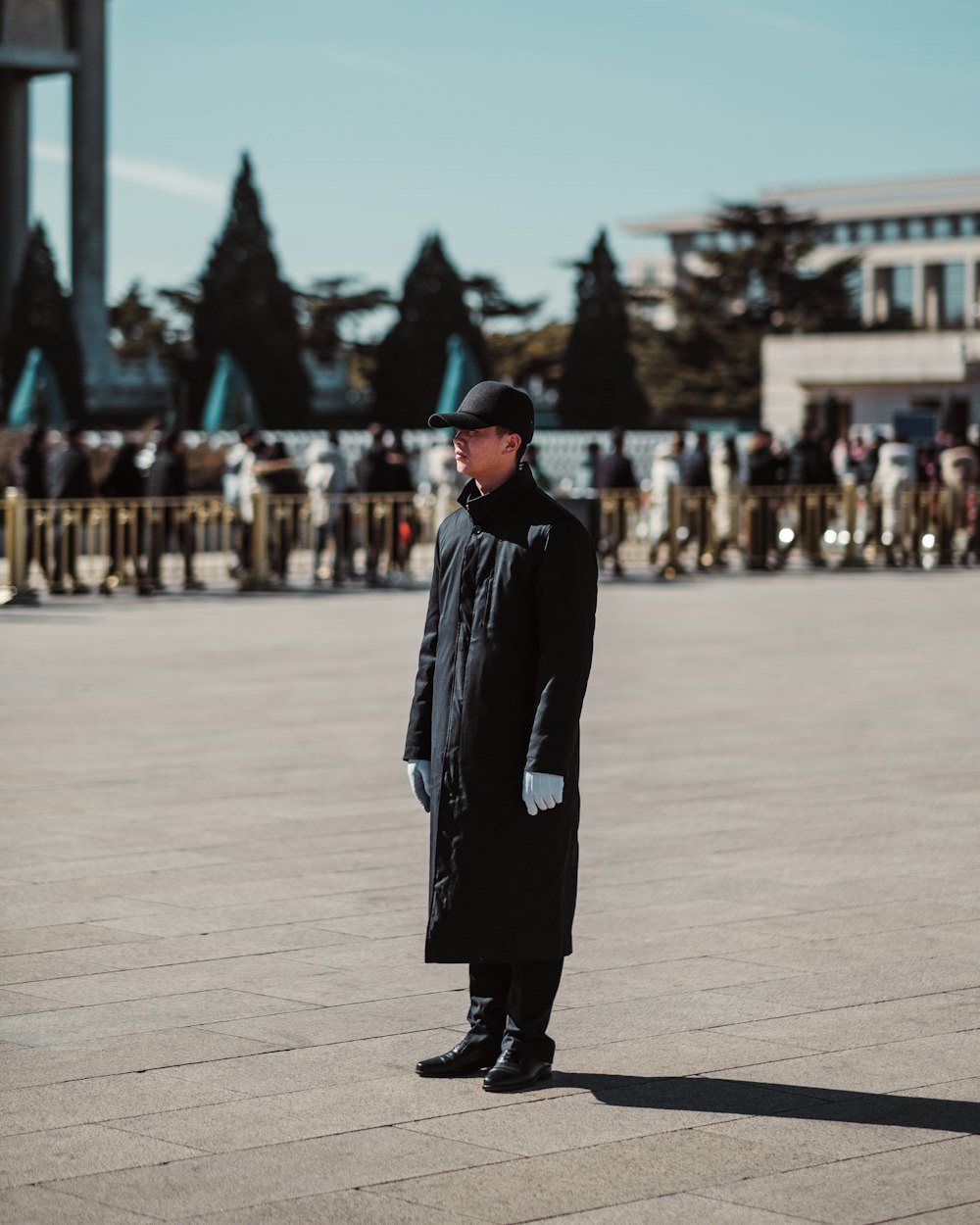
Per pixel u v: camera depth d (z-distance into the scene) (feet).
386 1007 21.62
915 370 252.42
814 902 26.76
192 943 24.49
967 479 111.45
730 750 40.50
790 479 108.68
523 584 18.78
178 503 89.71
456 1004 21.80
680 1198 15.69
